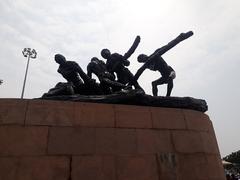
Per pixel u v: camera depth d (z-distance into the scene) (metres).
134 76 6.89
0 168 3.69
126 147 4.36
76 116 4.38
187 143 4.79
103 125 4.44
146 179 4.18
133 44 6.77
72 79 6.32
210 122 5.63
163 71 7.19
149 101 5.20
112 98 4.95
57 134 4.13
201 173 4.59
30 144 3.95
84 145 4.17
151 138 4.59
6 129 3.97
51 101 4.41
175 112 5.07
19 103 4.23
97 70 6.28
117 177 4.06
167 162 4.43
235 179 15.88
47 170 3.82
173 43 6.55
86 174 3.95
